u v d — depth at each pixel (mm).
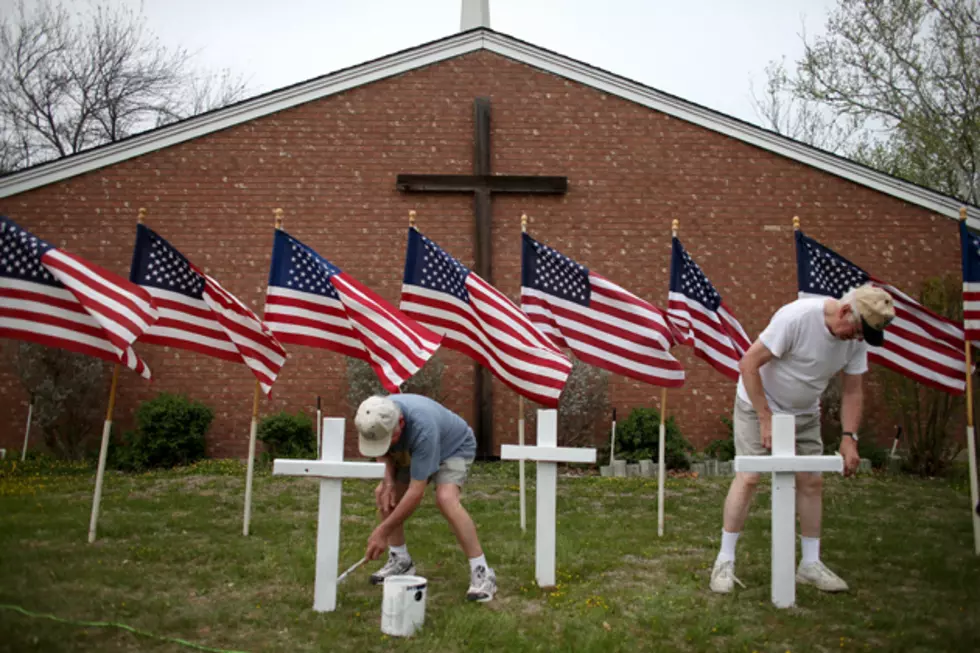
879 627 4891
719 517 8641
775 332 5320
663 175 13891
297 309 7086
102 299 6309
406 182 13477
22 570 5945
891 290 7363
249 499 7469
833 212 13883
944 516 8797
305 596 5410
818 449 5750
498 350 7105
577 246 13727
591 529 7852
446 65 13961
